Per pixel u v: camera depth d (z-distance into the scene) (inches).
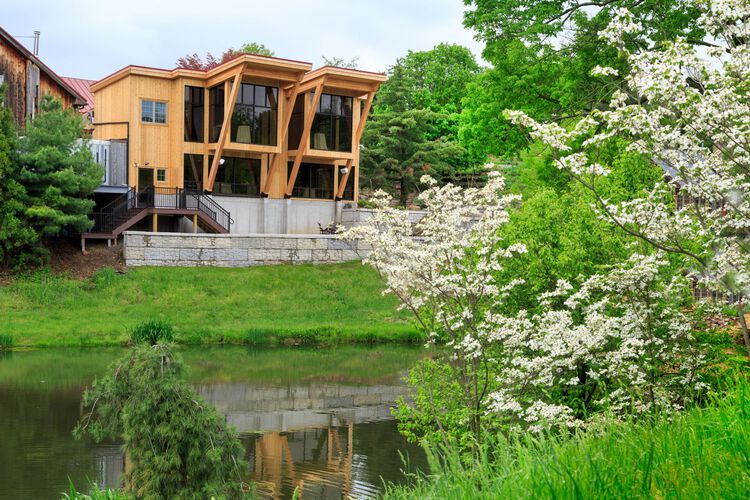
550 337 397.4
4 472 525.3
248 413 739.4
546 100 893.8
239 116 1576.0
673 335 391.2
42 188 1280.8
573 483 159.3
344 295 1395.2
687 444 190.7
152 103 1562.5
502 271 515.5
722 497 154.9
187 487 304.3
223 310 1286.9
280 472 551.8
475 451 405.4
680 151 307.1
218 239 1438.2
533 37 842.2
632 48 694.5
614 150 639.8
